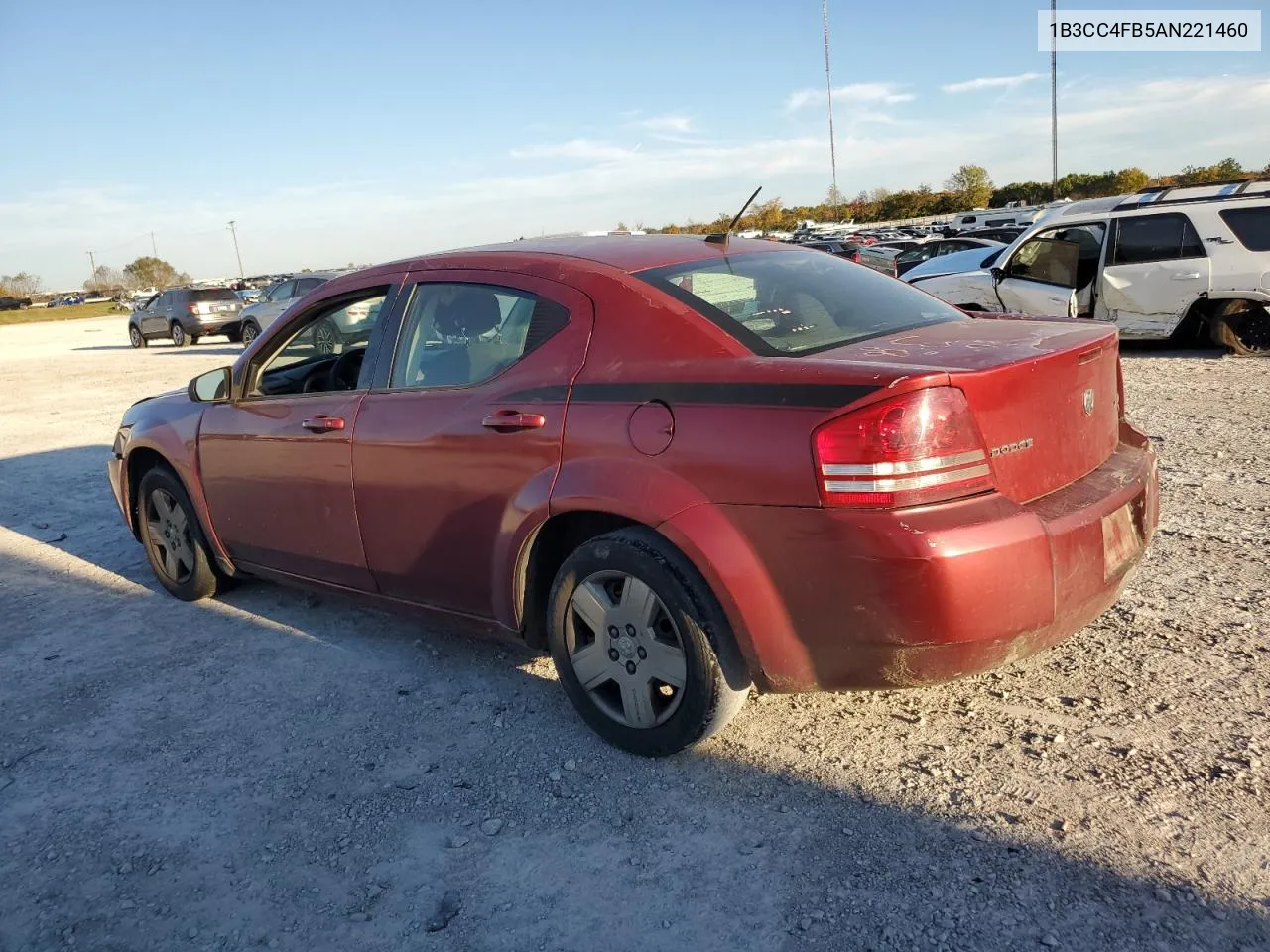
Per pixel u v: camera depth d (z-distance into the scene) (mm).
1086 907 2344
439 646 4250
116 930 2568
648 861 2676
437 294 3754
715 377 2865
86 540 6469
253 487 4375
